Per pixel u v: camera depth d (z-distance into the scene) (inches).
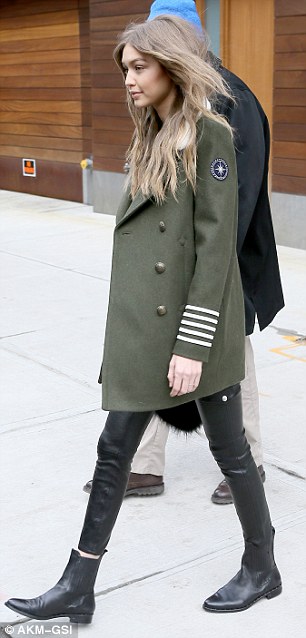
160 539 114.1
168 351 87.4
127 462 91.7
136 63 85.5
